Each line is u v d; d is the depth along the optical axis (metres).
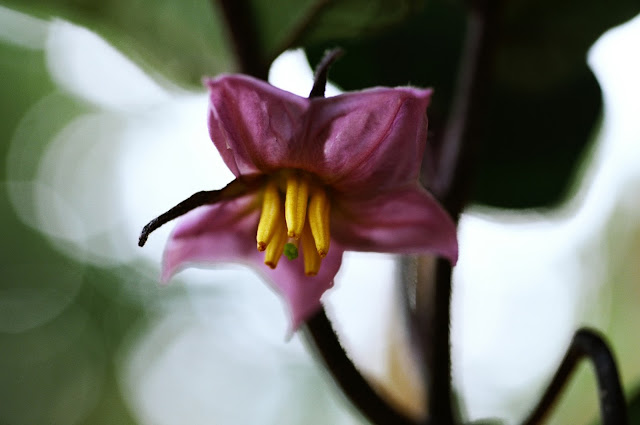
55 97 1.06
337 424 1.10
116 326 1.16
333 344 0.24
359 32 0.27
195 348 1.17
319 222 0.24
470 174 0.26
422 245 0.24
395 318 0.29
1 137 1.09
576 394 0.59
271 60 0.27
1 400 1.11
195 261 0.25
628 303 0.69
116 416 1.15
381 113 0.23
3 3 0.30
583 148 0.31
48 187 1.16
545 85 0.30
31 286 1.14
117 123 1.14
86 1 0.30
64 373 1.14
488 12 0.27
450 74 0.30
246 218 0.25
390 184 0.24
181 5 0.29
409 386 0.27
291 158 0.24
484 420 0.26
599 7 0.29
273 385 1.15
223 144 0.24
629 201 0.69
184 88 0.31
